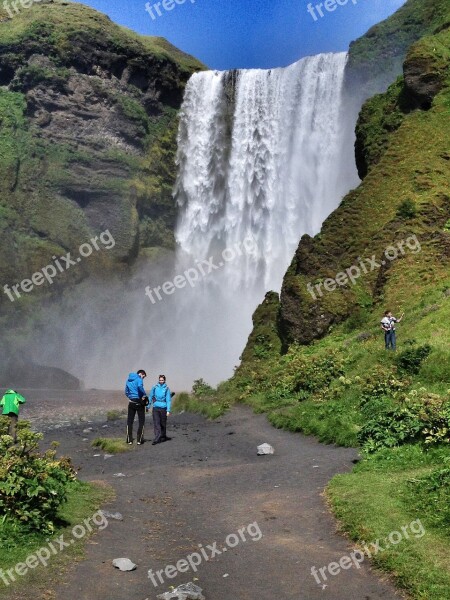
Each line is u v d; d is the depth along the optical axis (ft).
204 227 237.86
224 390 92.32
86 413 96.07
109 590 22.13
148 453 52.31
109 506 32.76
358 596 21.65
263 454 47.19
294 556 25.36
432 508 26.86
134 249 232.32
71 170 234.38
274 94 224.12
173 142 251.80
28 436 28.19
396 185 114.21
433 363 59.36
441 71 130.00
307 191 210.59
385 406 50.26
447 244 96.48
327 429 49.88
